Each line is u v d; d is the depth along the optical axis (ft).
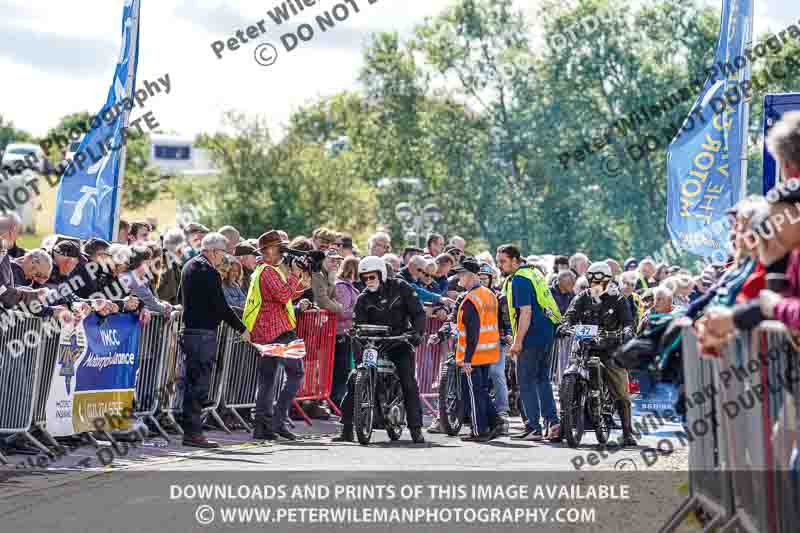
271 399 64.95
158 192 306.14
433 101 350.64
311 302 75.25
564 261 96.94
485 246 341.00
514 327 67.92
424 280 82.89
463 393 68.54
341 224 270.26
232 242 75.31
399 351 65.67
